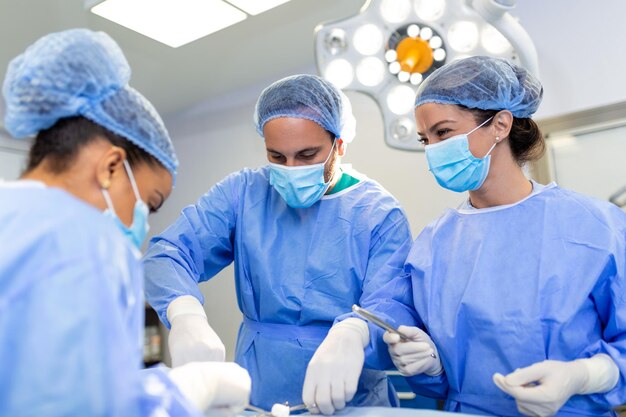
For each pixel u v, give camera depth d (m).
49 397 0.43
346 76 1.44
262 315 1.34
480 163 1.11
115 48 0.73
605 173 2.00
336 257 1.32
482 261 1.06
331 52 1.43
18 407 0.43
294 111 1.27
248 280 1.39
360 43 1.42
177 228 1.39
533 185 1.16
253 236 1.38
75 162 0.63
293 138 1.27
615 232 0.98
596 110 2.03
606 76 2.02
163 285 1.25
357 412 0.98
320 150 1.31
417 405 2.00
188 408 0.57
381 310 1.15
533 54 1.32
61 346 0.44
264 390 1.27
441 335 1.05
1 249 0.48
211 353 1.03
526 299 0.98
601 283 0.96
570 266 0.98
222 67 2.91
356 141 2.73
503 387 0.88
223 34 2.55
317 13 2.42
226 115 3.29
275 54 2.80
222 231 1.42
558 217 1.04
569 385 0.85
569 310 0.94
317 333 1.29
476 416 0.88
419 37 1.40
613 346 0.94
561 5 2.14
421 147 1.44
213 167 3.32
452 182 1.14
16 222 0.50
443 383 1.12
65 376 0.44
